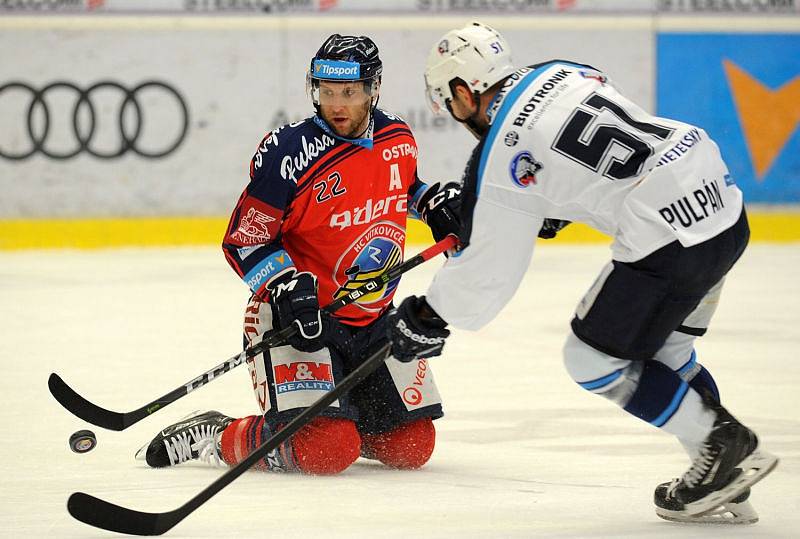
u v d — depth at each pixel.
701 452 9.27
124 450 13.12
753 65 39.28
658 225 9.02
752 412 14.98
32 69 36.62
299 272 12.24
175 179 37.47
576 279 30.16
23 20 36.47
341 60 11.40
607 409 15.37
